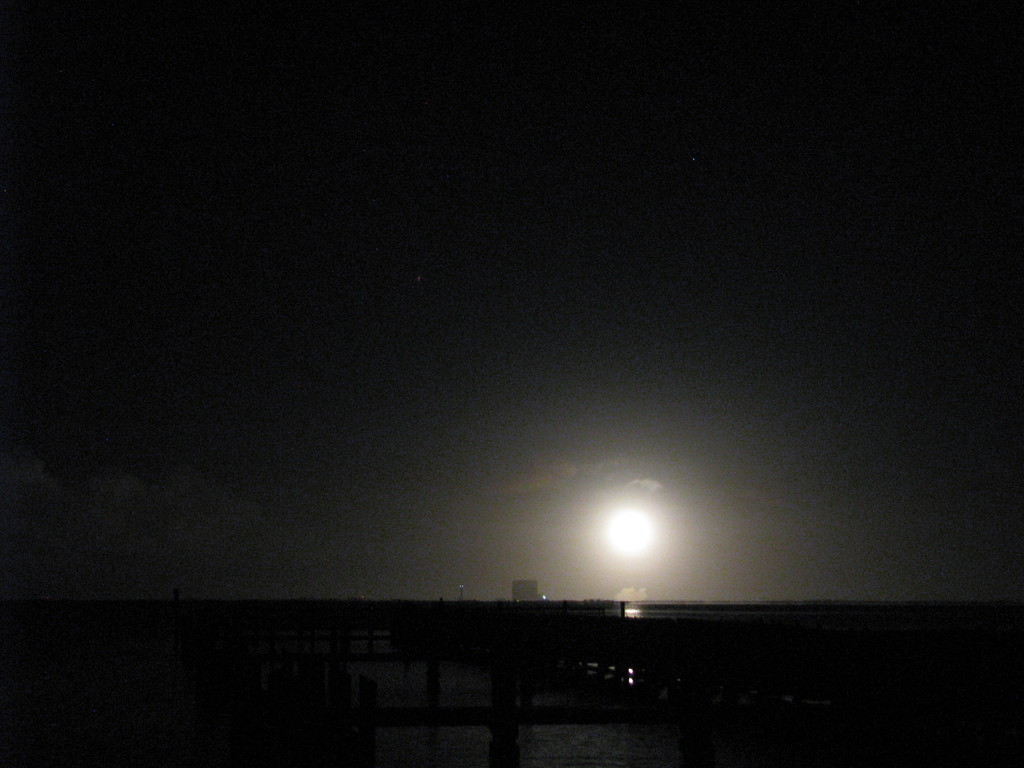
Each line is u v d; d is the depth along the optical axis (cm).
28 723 2806
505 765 1198
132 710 3109
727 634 2195
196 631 3828
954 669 1703
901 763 1695
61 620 13975
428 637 3747
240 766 1402
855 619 14138
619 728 2588
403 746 2342
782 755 1847
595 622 3011
